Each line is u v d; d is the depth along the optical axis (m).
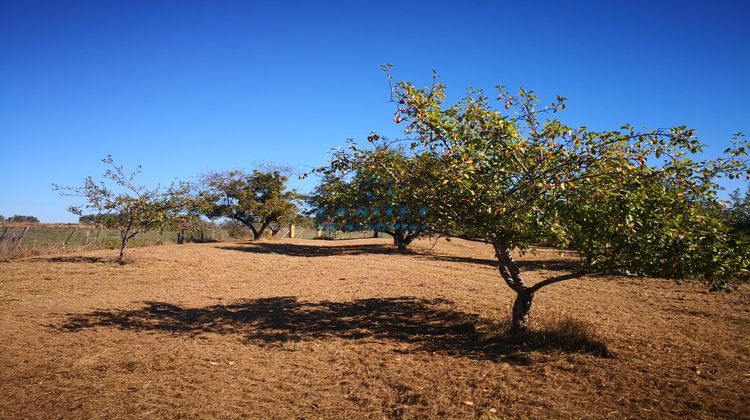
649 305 10.25
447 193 6.55
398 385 5.61
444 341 7.57
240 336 7.90
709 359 6.40
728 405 4.88
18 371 5.98
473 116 6.39
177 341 7.54
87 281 12.77
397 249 26.52
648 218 5.87
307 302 10.88
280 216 33.53
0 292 10.79
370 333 8.12
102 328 8.18
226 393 5.41
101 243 23.44
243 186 33.12
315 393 5.42
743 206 10.50
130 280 13.30
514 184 6.59
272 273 15.76
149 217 16.28
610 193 5.69
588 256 6.58
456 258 22.94
